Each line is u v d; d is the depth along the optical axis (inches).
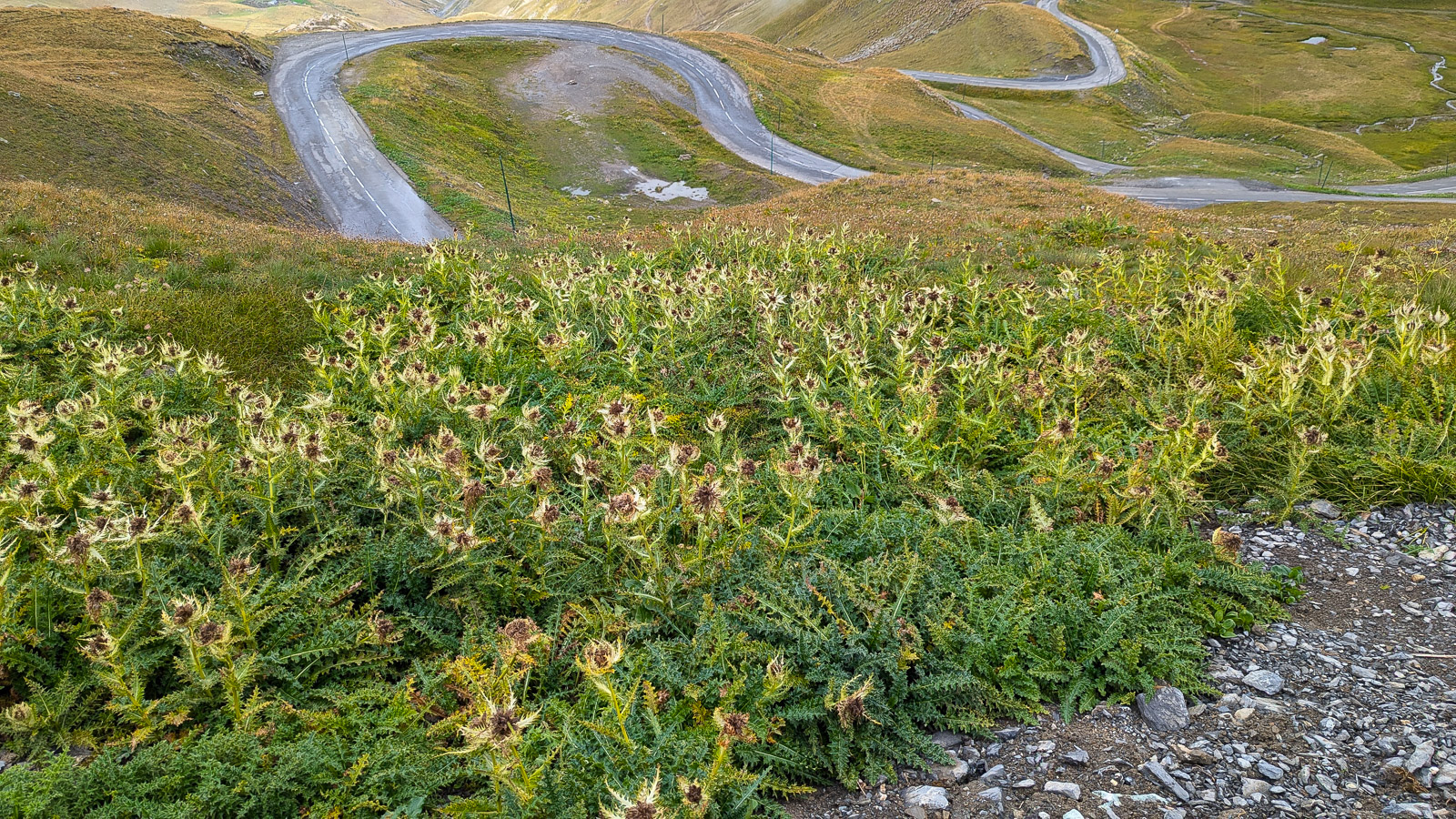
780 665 128.7
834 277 438.0
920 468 219.5
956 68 5378.9
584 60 3735.2
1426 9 6387.8
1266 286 377.7
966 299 370.9
